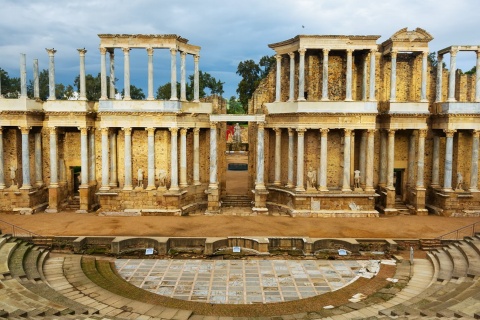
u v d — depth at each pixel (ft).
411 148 154.51
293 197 146.92
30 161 154.51
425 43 145.89
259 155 150.20
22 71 144.66
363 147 150.41
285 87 160.15
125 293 85.51
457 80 157.69
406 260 105.70
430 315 67.46
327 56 143.54
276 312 78.43
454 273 89.81
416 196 150.41
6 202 147.43
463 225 133.69
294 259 107.76
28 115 145.59
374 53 143.54
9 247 98.07
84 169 150.00
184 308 79.51
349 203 145.48
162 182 148.77
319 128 144.66
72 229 125.90
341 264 104.22
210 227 129.59
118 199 146.61
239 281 93.56
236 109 423.23
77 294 82.38
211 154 150.30
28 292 76.28
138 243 113.39
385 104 151.33
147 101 145.59
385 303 81.15
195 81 158.10
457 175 152.56
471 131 150.82
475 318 63.57
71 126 148.77
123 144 153.99
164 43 145.48
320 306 80.89
